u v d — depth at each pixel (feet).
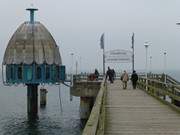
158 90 101.60
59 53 215.10
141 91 130.52
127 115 71.15
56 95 391.04
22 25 214.28
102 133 45.47
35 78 201.46
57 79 207.62
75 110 234.58
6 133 153.07
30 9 215.92
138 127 58.13
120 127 58.18
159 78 152.66
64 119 190.29
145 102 94.22
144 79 136.98
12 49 206.69
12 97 374.22
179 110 74.08
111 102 94.43
